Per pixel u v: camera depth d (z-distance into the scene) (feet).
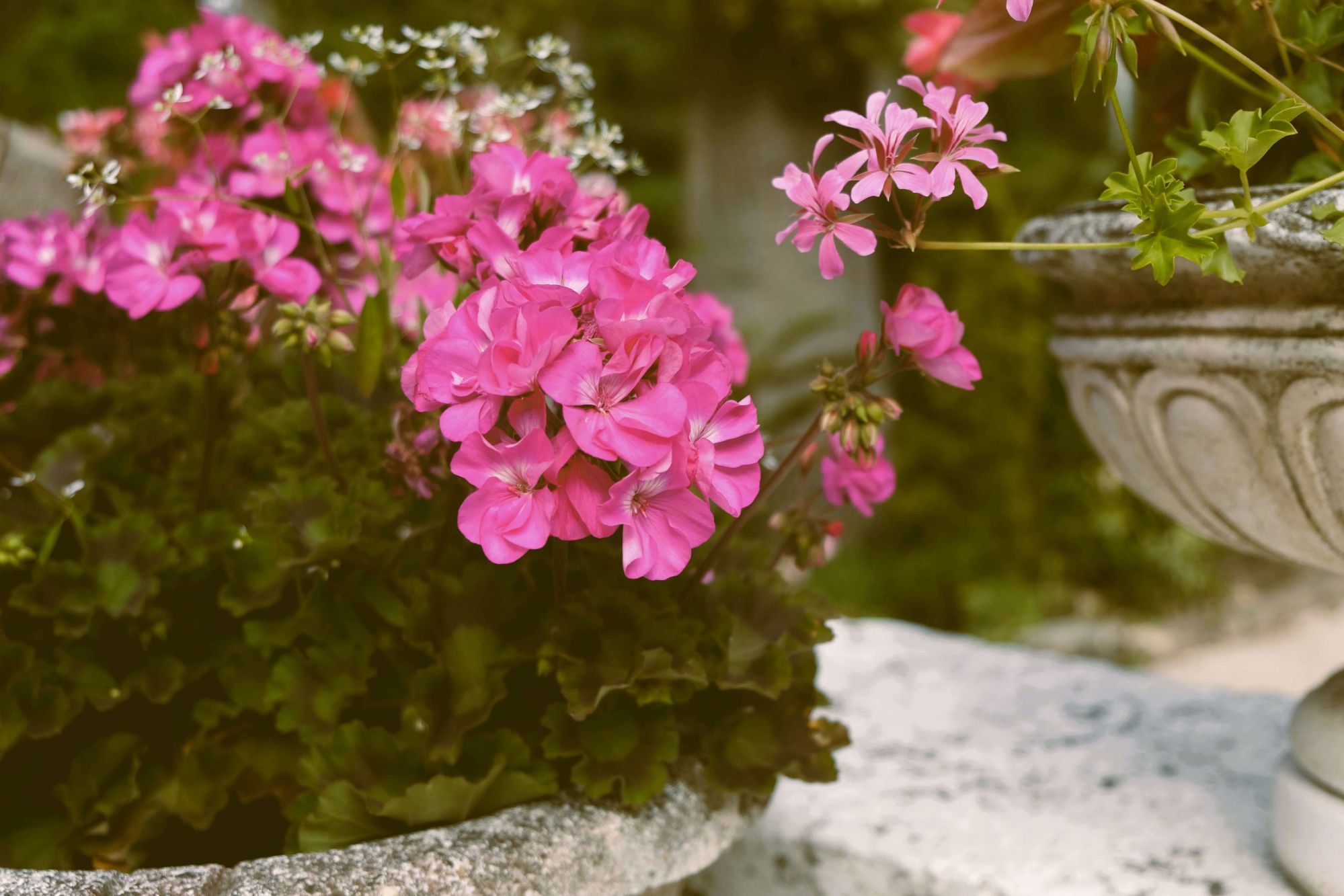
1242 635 12.61
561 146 3.46
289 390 3.47
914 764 3.80
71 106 12.89
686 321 2.61
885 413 2.74
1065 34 3.13
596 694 2.78
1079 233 2.95
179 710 3.09
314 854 2.66
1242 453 2.91
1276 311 2.77
